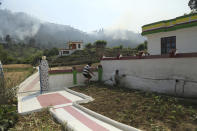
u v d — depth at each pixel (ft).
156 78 24.31
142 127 12.93
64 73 32.91
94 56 173.47
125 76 30.07
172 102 18.13
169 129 12.17
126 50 181.57
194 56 19.35
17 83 26.43
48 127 13.87
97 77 36.58
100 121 15.42
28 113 18.04
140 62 26.94
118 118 15.17
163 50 31.96
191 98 19.49
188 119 13.51
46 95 26.99
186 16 26.84
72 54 199.82
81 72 34.99
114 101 20.53
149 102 18.71
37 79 51.49
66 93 28.12
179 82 21.20
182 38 28.04
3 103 20.15
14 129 13.48
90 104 20.26
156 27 31.86
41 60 30.37
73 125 14.39
